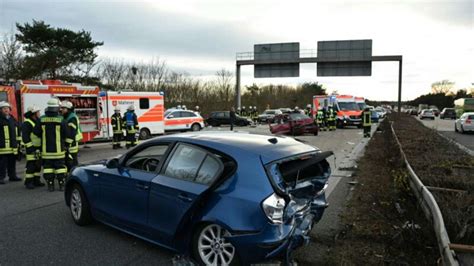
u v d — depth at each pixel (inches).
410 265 148.7
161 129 780.6
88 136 552.7
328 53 1416.1
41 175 362.6
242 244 132.5
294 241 140.3
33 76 1198.3
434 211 176.2
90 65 1443.2
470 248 135.6
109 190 183.6
